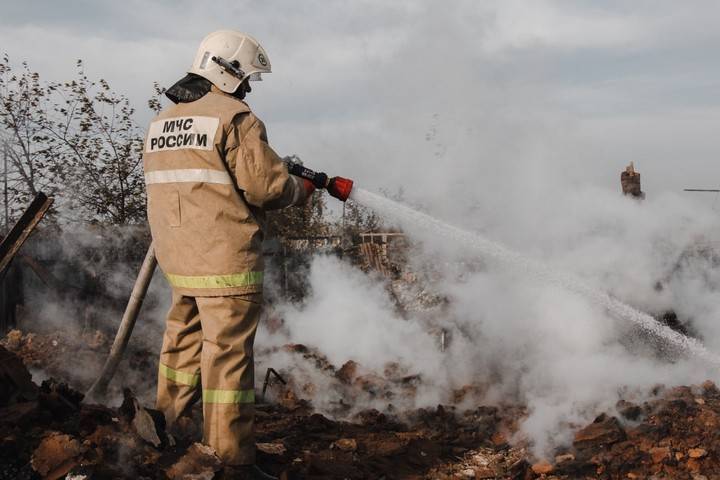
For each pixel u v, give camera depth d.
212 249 3.44
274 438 4.59
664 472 4.30
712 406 5.12
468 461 4.54
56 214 12.43
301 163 3.88
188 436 3.88
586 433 4.59
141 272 4.23
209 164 3.44
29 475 3.17
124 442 3.48
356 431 4.88
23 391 3.85
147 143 3.69
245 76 3.68
